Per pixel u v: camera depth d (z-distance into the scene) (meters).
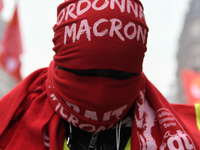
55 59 1.30
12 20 8.17
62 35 1.25
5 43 8.11
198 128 1.47
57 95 1.27
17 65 8.07
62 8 1.29
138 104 1.35
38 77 1.44
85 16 1.19
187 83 8.67
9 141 1.27
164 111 1.35
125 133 1.35
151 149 1.28
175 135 1.29
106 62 1.17
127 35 1.19
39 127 1.23
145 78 1.46
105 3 1.20
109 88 1.20
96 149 1.30
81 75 1.22
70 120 1.26
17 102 1.31
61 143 1.27
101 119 1.25
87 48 1.17
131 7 1.23
